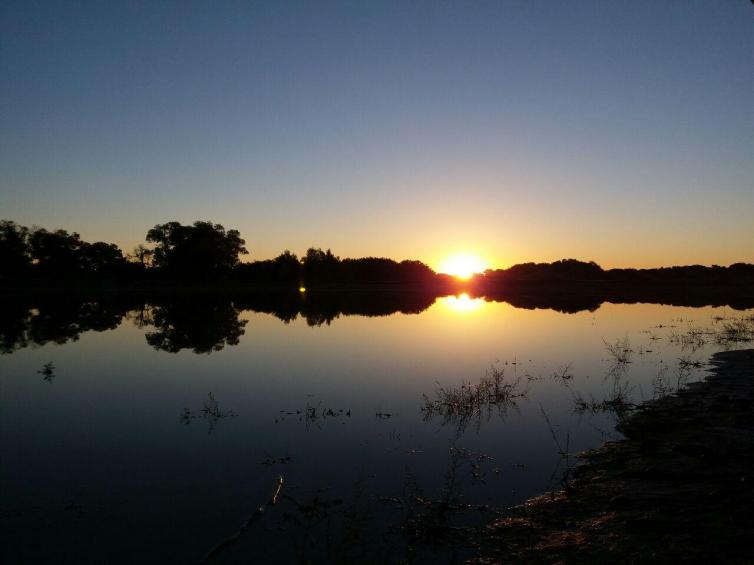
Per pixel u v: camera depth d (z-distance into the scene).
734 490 8.27
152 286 93.12
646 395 16.19
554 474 10.13
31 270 89.31
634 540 7.09
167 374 19.83
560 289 112.88
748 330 32.28
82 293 81.19
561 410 14.70
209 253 92.81
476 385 17.52
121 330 33.62
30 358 23.27
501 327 35.53
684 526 7.29
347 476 10.14
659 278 120.19
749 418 12.49
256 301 66.25
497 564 7.01
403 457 11.16
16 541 7.85
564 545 7.27
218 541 7.82
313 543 7.73
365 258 122.00
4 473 10.36
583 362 22.09
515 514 8.47
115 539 7.90
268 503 9.01
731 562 6.24
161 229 95.25
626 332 32.50
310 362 22.30
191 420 13.88
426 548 7.52
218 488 9.62
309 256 110.69
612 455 10.91
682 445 10.66
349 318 42.41
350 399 16.02
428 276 129.50
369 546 7.59
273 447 11.77
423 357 23.48
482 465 10.66
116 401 15.83
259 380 18.75
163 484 9.82
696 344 27.02
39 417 14.16
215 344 27.52
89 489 9.61
